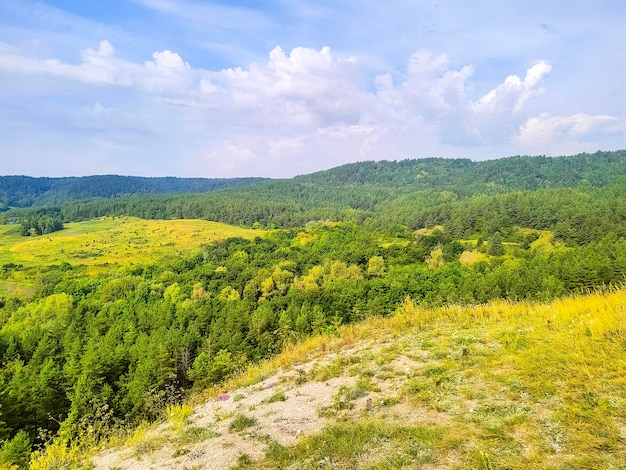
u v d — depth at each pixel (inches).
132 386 1237.7
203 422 297.0
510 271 2428.6
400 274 3058.6
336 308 2285.9
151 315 2336.4
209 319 2252.7
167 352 1448.1
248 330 1909.4
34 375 1272.1
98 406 402.3
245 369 484.7
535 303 472.7
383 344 386.6
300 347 450.9
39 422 1154.0
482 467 168.2
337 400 278.4
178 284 3321.9
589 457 162.6
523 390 235.3
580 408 198.8
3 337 1991.9
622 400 198.5
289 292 2834.6
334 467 192.2
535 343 300.5
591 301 378.3
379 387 283.7
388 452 195.0
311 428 244.2
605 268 1967.3
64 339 1908.2
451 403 235.3
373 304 2185.0
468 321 411.2
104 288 3346.5
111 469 248.8
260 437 243.1
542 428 190.5
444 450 186.7
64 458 291.6
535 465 163.3
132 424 373.4
